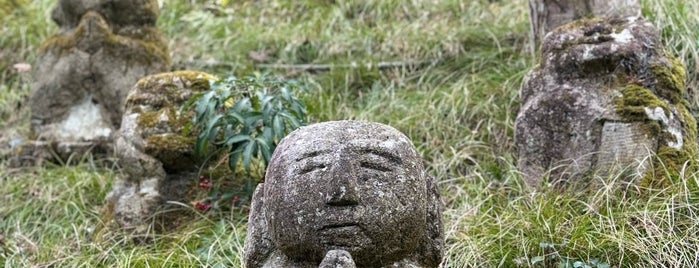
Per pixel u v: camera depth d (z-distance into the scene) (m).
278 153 1.63
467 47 3.17
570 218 2.11
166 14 3.79
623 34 2.32
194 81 2.43
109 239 2.33
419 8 3.54
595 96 2.27
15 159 2.93
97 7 3.00
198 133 2.38
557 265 1.98
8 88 3.45
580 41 2.34
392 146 1.59
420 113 2.75
